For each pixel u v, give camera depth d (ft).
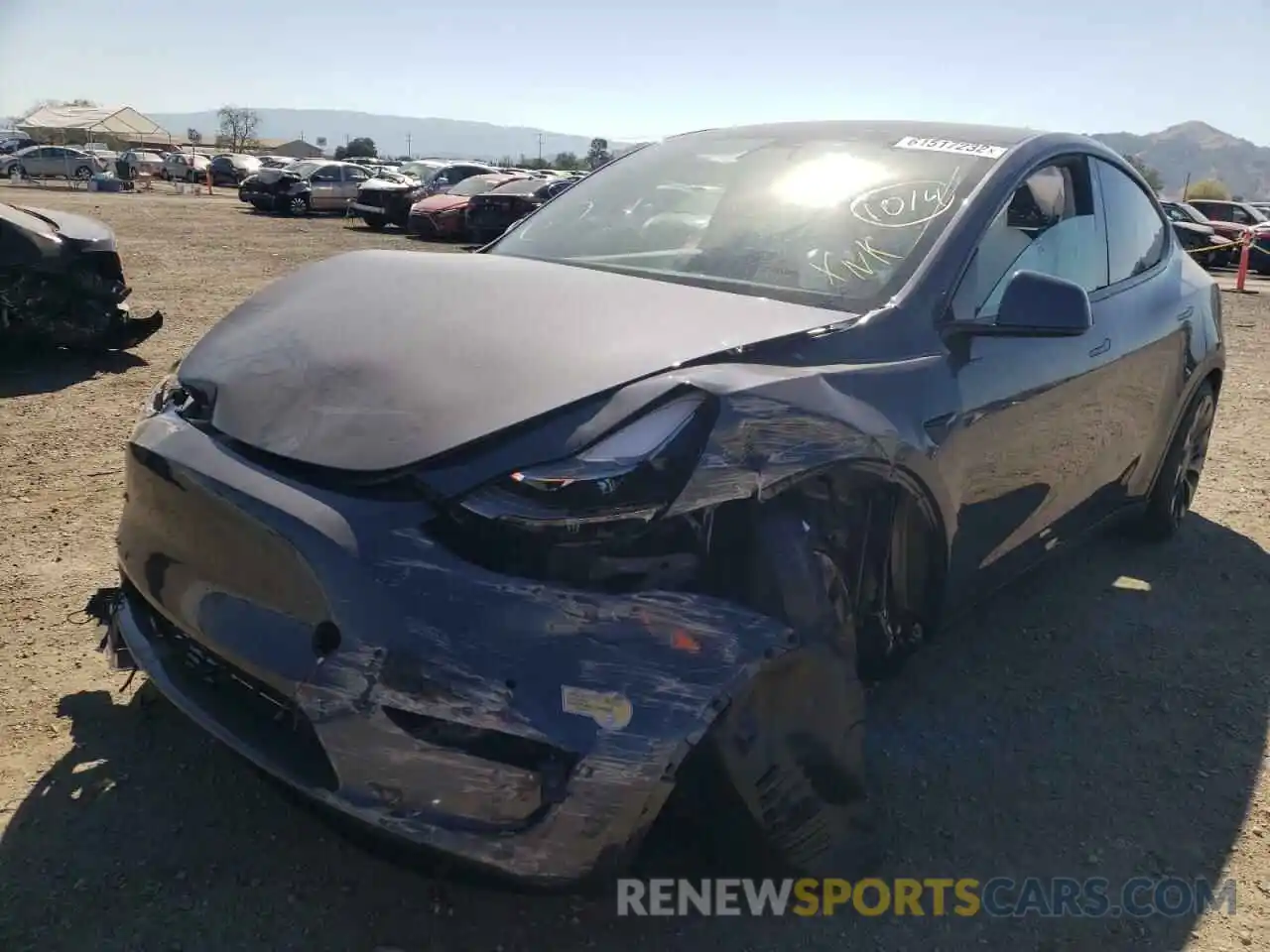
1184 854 8.99
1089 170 12.44
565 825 6.36
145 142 296.51
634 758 6.35
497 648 6.36
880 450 7.88
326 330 8.29
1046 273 11.04
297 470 7.07
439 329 7.96
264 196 95.45
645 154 12.90
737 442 6.91
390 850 6.67
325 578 6.57
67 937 7.30
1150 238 14.06
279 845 8.36
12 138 222.48
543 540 6.45
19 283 23.98
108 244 25.45
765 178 11.16
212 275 42.83
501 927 7.67
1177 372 13.88
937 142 11.27
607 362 7.24
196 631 7.45
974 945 7.82
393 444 6.88
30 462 17.46
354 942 7.43
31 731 9.58
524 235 11.90
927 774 9.89
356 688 6.50
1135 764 10.29
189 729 9.77
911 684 11.58
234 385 7.95
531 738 6.31
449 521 6.59
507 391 7.04
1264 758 10.51
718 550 6.89
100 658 10.93
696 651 6.57
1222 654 12.67
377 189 81.56
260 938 7.41
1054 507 11.45
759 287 9.52
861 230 9.98
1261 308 47.67
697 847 8.00
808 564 7.18
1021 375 9.94
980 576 10.43
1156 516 15.40
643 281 9.33
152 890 7.79
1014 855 8.86
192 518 7.45
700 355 7.42
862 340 8.53
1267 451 21.50
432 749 6.43
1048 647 12.62
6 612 11.84
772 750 7.07
